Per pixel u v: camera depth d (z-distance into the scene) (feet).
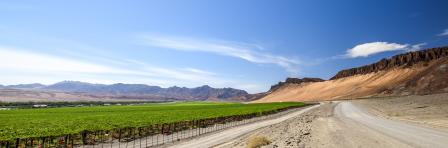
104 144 136.87
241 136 153.28
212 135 161.99
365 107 390.63
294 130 145.59
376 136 104.42
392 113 257.75
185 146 124.26
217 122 242.99
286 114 353.10
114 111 446.19
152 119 269.64
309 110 411.75
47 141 141.08
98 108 561.02
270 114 359.25
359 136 105.70
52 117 315.99
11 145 131.85
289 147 86.02
